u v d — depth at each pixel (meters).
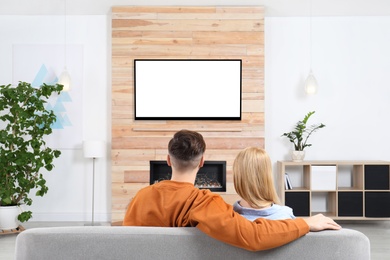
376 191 5.99
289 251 1.69
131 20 6.15
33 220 6.45
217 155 6.15
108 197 6.46
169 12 6.15
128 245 1.69
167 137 6.17
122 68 6.16
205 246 1.69
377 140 6.45
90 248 1.69
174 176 1.89
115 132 6.15
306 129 6.45
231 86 6.17
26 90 5.50
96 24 6.46
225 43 6.15
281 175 6.08
